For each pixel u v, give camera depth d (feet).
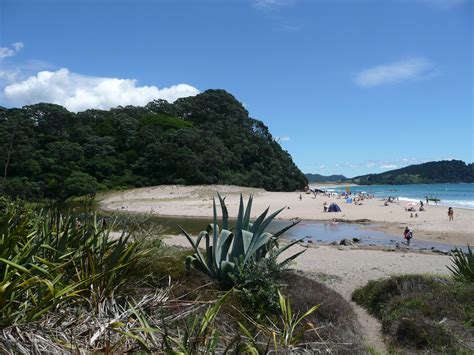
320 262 53.93
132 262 13.03
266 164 341.21
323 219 136.87
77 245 13.08
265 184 322.75
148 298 12.10
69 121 259.19
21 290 9.76
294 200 218.59
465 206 186.80
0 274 9.87
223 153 297.53
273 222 130.62
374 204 195.62
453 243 86.12
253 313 17.75
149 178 257.34
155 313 11.41
